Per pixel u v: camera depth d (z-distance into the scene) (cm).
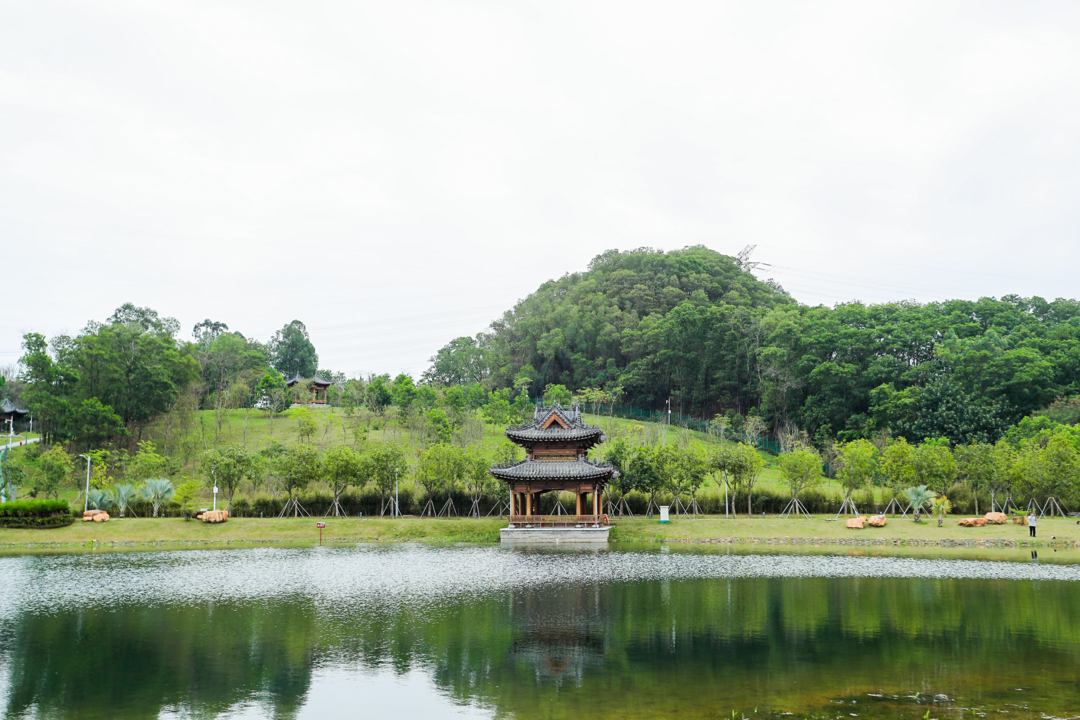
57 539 7781
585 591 4734
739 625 3728
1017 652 3170
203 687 2792
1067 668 2934
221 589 4884
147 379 13675
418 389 15050
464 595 4628
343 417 15438
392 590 4816
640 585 4941
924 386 14488
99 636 3584
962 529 7719
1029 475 8075
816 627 3672
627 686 2753
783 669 2948
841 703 2536
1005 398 13550
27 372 13050
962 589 4691
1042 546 6944
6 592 4791
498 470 8150
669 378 19188
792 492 9400
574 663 3075
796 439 13562
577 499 8275
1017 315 17538
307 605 4325
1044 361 13650
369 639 3503
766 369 17475
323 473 9038
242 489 10038
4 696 2694
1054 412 12494
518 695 2666
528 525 8006
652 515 9106
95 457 10425
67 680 2880
